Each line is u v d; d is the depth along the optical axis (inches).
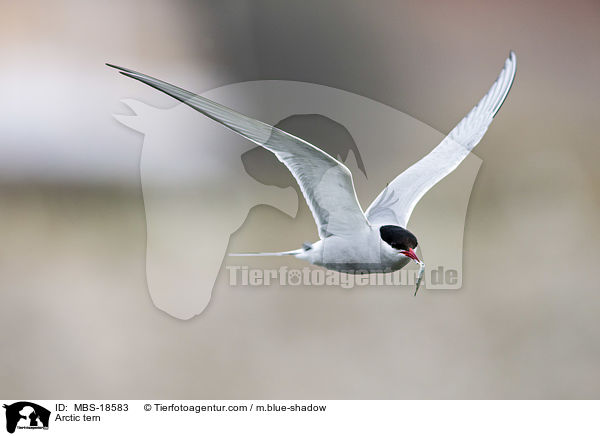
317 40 700.7
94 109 636.7
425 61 712.4
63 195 603.5
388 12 732.0
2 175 605.6
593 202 611.5
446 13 763.4
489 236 569.3
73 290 471.2
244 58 689.0
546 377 398.3
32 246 534.3
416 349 414.0
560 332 441.4
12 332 424.8
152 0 709.3
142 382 382.6
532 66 760.3
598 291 487.2
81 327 430.6
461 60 726.5
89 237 548.1
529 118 705.6
